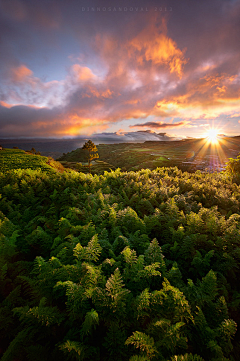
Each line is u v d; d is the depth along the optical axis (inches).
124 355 95.3
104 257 159.3
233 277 156.2
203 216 227.3
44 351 95.9
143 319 111.3
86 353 93.3
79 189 325.7
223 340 102.3
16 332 109.1
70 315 108.1
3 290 132.6
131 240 176.7
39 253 175.6
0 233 167.5
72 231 192.9
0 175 374.3
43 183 334.3
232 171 527.2
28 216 233.8
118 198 295.9
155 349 89.1
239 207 276.1
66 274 128.7
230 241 172.4
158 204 277.6
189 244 170.1
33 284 121.6
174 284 135.3
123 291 110.7
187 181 378.6
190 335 106.5
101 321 115.6
